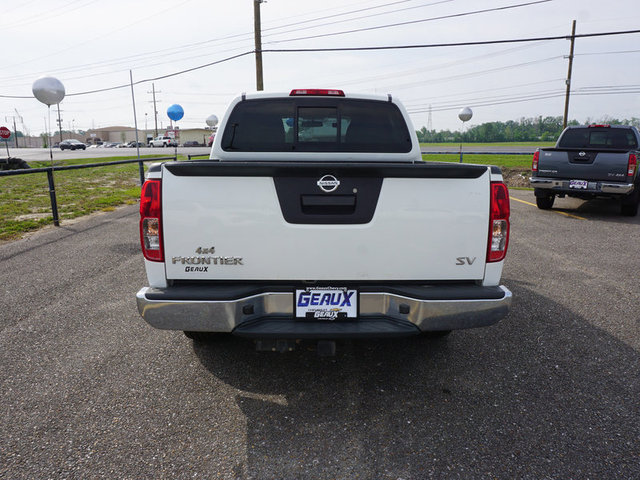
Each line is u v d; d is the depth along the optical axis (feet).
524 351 12.01
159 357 11.66
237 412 9.29
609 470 7.64
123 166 94.43
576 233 27.07
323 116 12.27
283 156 12.27
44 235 26.21
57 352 11.95
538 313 14.58
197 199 8.73
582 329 13.39
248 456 7.98
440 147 214.90
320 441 8.38
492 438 8.47
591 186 32.22
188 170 8.61
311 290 9.00
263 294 9.03
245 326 8.91
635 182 32.40
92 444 8.32
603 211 35.94
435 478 7.45
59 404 9.58
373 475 7.52
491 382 10.46
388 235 8.86
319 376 10.71
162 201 8.75
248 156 12.21
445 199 8.86
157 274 8.99
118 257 21.33
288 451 8.11
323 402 9.64
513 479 7.44
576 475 7.53
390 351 12.00
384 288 9.02
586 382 10.48
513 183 58.65
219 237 8.81
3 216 31.65
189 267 8.93
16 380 10.56
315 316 9.07
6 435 8.57
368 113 12.39
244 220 8.75
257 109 12.20
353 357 11.66
